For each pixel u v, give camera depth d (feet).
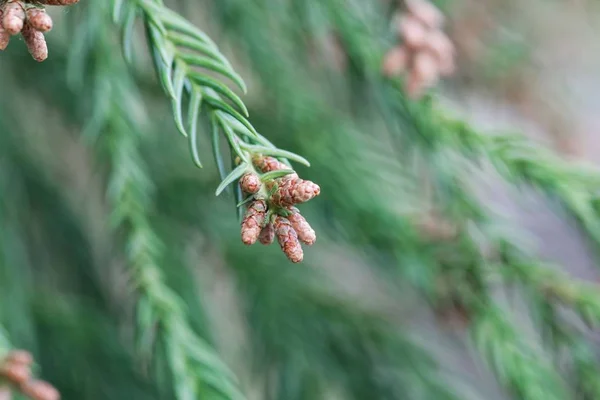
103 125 0.86
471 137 0.92
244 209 0.66
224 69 0.69
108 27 0.86
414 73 0.90
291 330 1.08
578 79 2.10
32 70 1.03
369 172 1.04
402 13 0.91
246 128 0.68
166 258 1.03
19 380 0.67
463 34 1.50
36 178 1.17
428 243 0.98
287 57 1.08
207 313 1.12
